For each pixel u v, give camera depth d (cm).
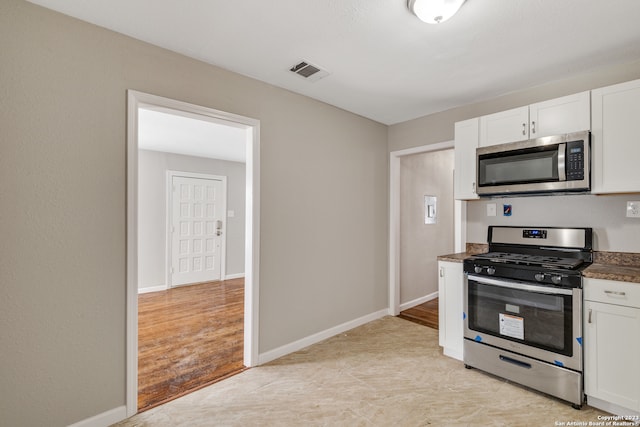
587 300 191
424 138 346
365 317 351
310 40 198
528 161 232
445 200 484
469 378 232
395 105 313
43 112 163
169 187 529
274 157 266
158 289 515
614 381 182
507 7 164
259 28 185
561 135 216
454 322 261
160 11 169
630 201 217
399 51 211
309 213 294
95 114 178
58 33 168
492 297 231
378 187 368
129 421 184
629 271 192
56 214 166
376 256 366
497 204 285
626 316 177
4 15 154
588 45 201
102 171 180
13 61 155
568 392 195
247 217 255
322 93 284
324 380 229
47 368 163
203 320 366
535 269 208
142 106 201
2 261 152
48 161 164
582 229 235
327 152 310
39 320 162
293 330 280
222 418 187
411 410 194
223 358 266
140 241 501
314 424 181
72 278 171
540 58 219
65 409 168
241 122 243
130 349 188
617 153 199
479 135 264
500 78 251
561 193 233
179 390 216
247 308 252
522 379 215
